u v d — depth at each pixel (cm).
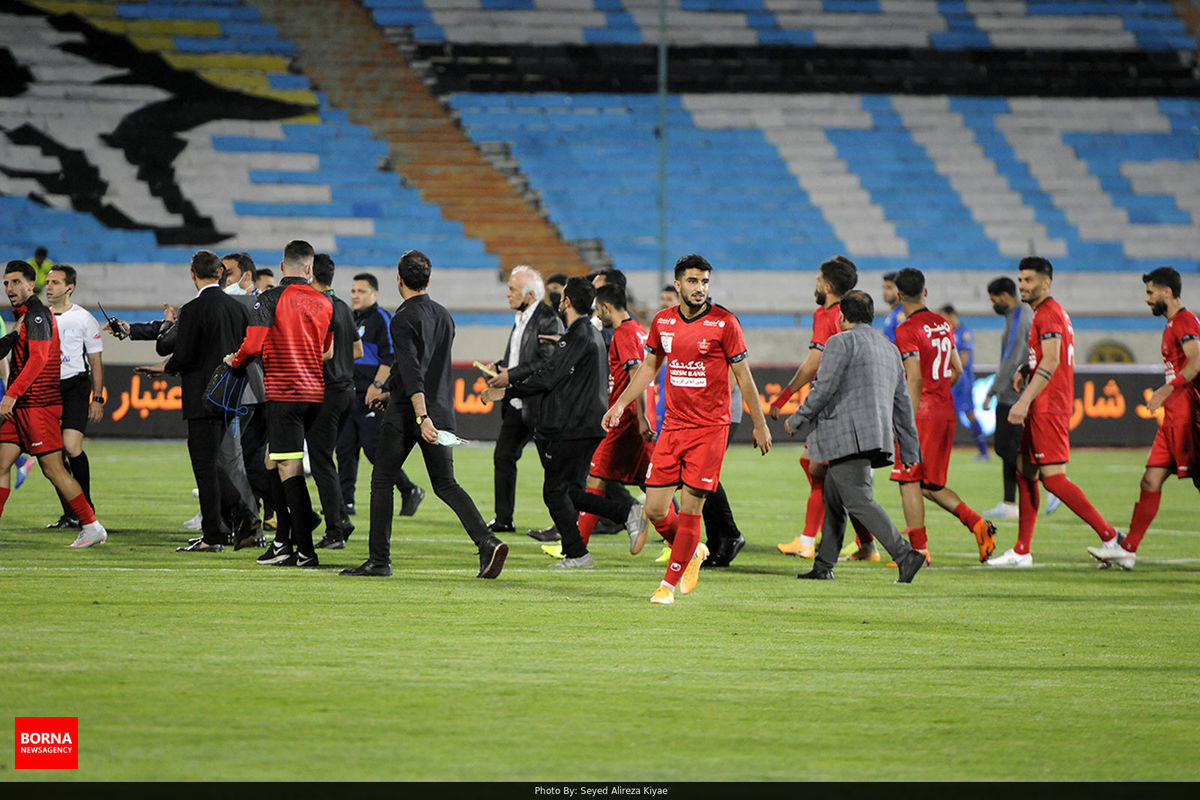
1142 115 11169
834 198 10312
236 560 3084
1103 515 4703
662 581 2738
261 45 10450
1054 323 3266
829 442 2938
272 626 2264
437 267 9444
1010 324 4341
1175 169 10819
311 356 2973
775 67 11012
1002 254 10112
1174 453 3259
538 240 9769
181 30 10394
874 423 2906
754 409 2545
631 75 10806
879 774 1534
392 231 9631
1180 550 3744
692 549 2608
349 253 9400
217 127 9931
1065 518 4644
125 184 9481
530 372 3225
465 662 2027
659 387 4294
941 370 3328
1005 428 4491
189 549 3225
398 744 1596
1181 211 10544
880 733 1702
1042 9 11594
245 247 9362
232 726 1652
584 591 2733
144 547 3291
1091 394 7781
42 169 9425
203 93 10075
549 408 3066
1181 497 5338
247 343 2920
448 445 2830
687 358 2545
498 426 7619
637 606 2567
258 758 1530
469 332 8381
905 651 2208
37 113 9662
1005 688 1959
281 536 3030
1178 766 1591
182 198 9488
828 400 2912
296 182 9775
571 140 10394
